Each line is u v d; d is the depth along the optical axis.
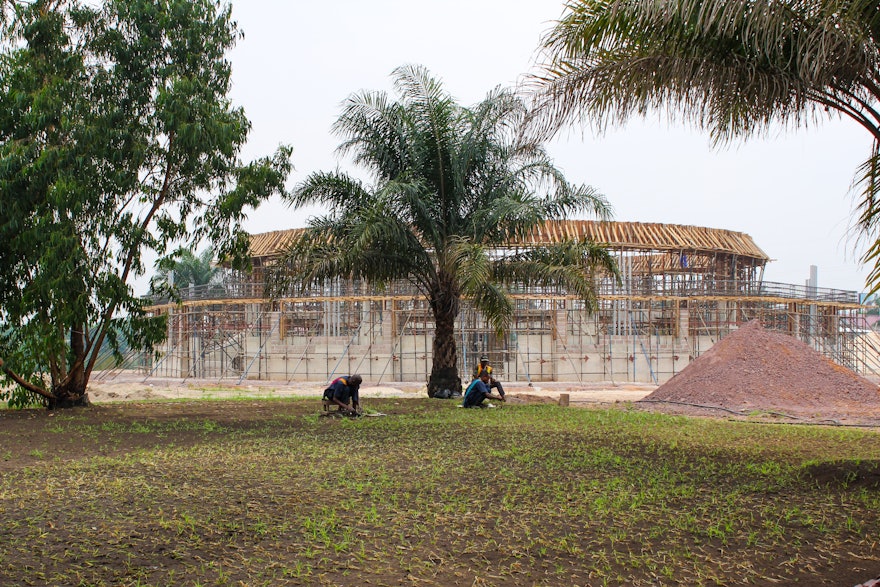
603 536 6.97
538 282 23.64
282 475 9.78
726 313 52.09
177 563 6.13
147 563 6.11
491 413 19.53
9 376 20.88
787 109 10.39
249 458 11.24
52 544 6.60
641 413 20.58
